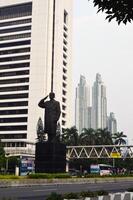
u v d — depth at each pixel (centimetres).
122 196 1850
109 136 14300
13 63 16275
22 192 2823
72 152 12344
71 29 17838
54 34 16325
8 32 16688
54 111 5122
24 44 16312
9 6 16788
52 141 5066
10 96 16012
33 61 15900
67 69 17188
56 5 16625
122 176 7712
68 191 2992
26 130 15412
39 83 15600
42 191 2977
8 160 11325
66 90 16938
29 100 15588
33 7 16388
